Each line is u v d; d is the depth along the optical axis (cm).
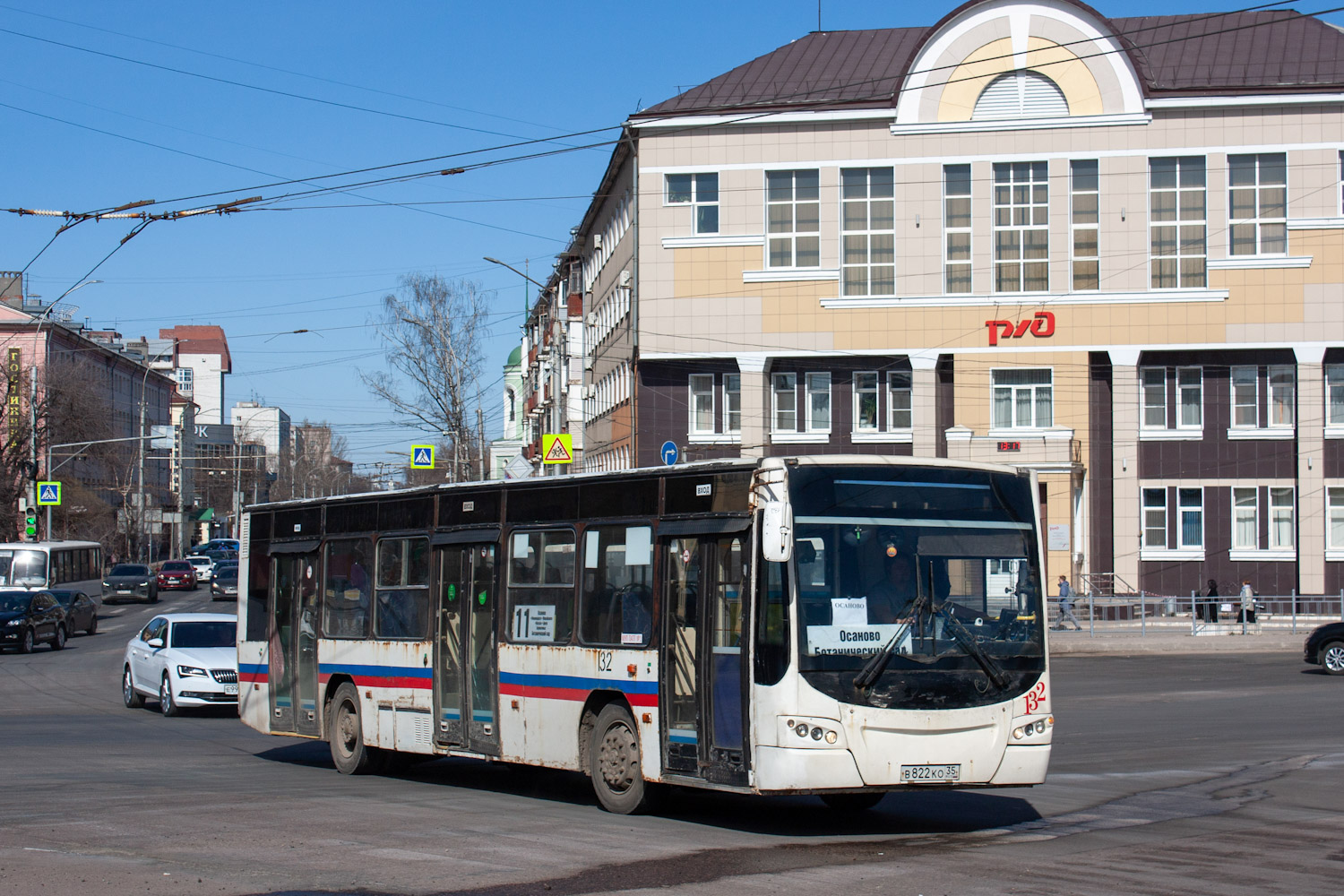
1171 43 4434
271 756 1761
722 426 4441
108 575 6569
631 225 4681
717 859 951
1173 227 4206
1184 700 2322
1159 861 954
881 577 1060
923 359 4281
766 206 4366
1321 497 4144
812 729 1016
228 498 13362
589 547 1257
